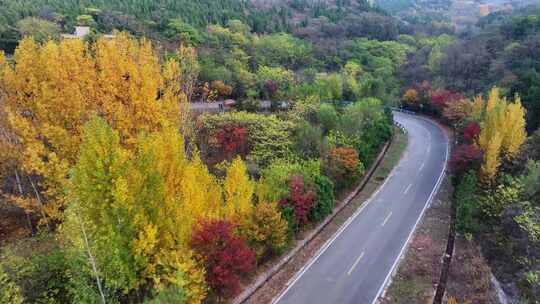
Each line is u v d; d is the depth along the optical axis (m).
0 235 23.58
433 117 62.44
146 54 27.86
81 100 23.33
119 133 24.45
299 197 26.05
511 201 25.72
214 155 34.12
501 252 23.81
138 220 15.79
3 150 21.78
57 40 51.22
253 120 37.12
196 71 39.53
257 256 22.52
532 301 19.53
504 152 31.67
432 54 79.94
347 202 33.22
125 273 15.05
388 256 25.25
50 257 16.05
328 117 41.28
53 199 23.38
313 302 20.91
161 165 18.69
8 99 22.44
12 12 60.16
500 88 49.38
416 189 35.72
